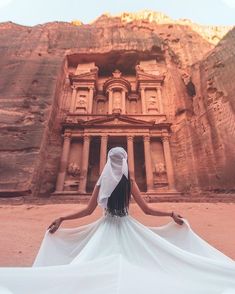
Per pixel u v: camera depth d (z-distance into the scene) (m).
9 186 14.95
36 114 20.89
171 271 1.83
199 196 13.21
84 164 21.08
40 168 18.08
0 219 8.50
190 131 22.23
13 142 18.03
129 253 1.98
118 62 31.98
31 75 24.64
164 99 27.92
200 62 26.62
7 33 32.47
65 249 2.45
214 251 2.35
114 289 1.34
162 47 31.36
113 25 35.78
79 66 31.42
